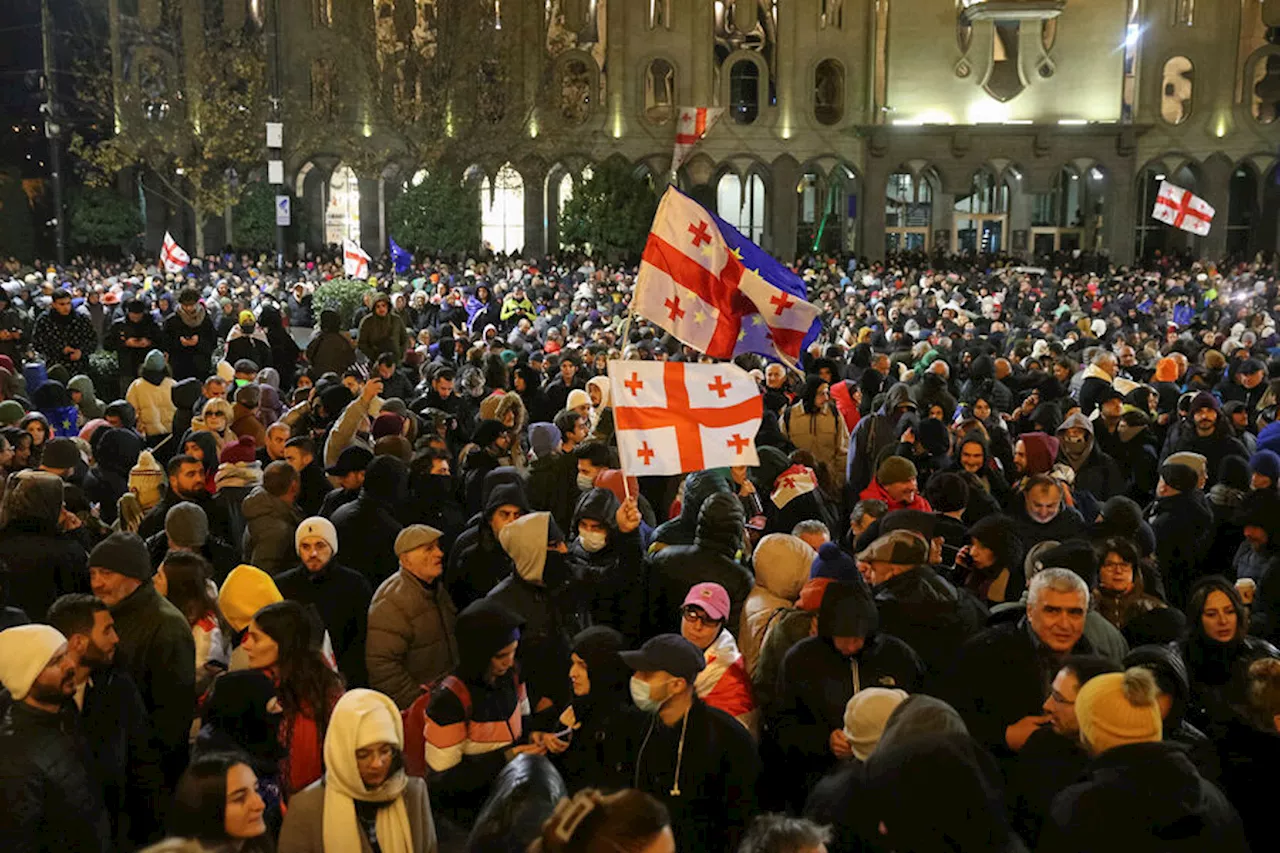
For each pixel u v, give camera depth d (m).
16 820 4.05
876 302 28.30
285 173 45.91
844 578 5.34
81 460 9.13
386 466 7.27
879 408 11.54
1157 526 8.12
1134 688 3.82
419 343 18.08
